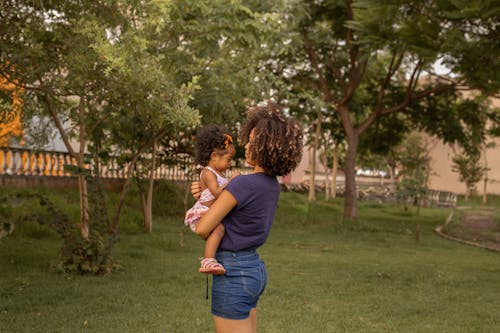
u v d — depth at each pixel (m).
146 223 14.96
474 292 8.25
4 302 6.27
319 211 25.59
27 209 12.37
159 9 7.95
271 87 15.93
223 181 3.00
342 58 22.58
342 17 19.86
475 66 13.44
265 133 2.79
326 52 22.19
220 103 11.73
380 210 31.34
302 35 20.17
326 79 23.30
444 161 51.97
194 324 5.64
